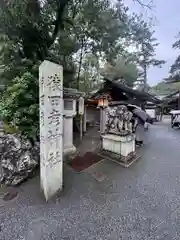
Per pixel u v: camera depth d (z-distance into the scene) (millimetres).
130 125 4609
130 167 4117
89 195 2992
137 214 2475
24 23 4738
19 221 2387
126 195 2973
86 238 2068
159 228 2195
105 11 6582
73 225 2289
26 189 3215
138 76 21438
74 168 4043
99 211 2564
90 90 14203
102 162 4398
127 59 18203
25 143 3793
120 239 2039
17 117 3971
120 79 16859
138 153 5172
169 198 2852
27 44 5504
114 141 4508
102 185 3322
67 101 4766
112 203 2754
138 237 2062
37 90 4391
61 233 2158
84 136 7492
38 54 5852
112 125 4676
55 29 5906
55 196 2955
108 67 16562
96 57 10281
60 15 5617
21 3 4258
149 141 6758
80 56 10711
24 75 4262
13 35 4996
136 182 3416
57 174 2984
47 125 2703
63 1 5270
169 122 14023
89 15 6520
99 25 7082
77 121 8250
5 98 4336
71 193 3055
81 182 3434
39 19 5016
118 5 6656
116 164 4273
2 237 2119
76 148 5539
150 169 4016
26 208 2666
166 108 18703
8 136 3697
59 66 2889
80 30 7504
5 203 2807
